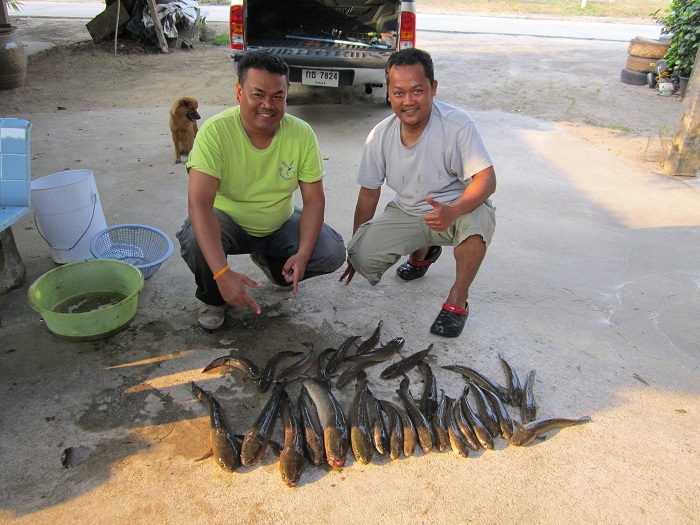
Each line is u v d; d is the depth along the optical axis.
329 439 2.31
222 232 2.86
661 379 2.85
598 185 5.36
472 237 2.90
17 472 2.20
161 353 2.89
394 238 3.13
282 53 6.51
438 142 2.84
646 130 7.16
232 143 2.64
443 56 11.60
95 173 5.14
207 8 17.95
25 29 12.39
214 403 2.52
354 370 2.76
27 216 4.23
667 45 9.16
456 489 2.22
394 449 2.33
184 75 9.26
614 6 22.66
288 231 3.06
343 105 7.88
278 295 3.43
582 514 2.14
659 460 2.38
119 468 2.24
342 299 3.42
